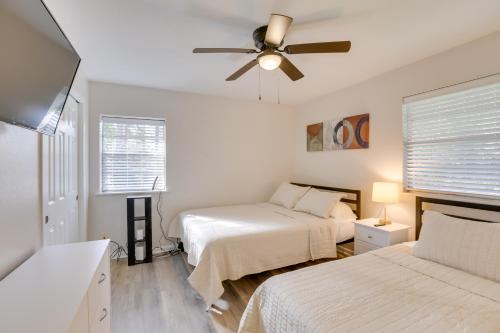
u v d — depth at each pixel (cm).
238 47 225
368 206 311
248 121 410
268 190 428
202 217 307
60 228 212
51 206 187
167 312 209
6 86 103
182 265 304
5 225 118
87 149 306
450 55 230
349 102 338
